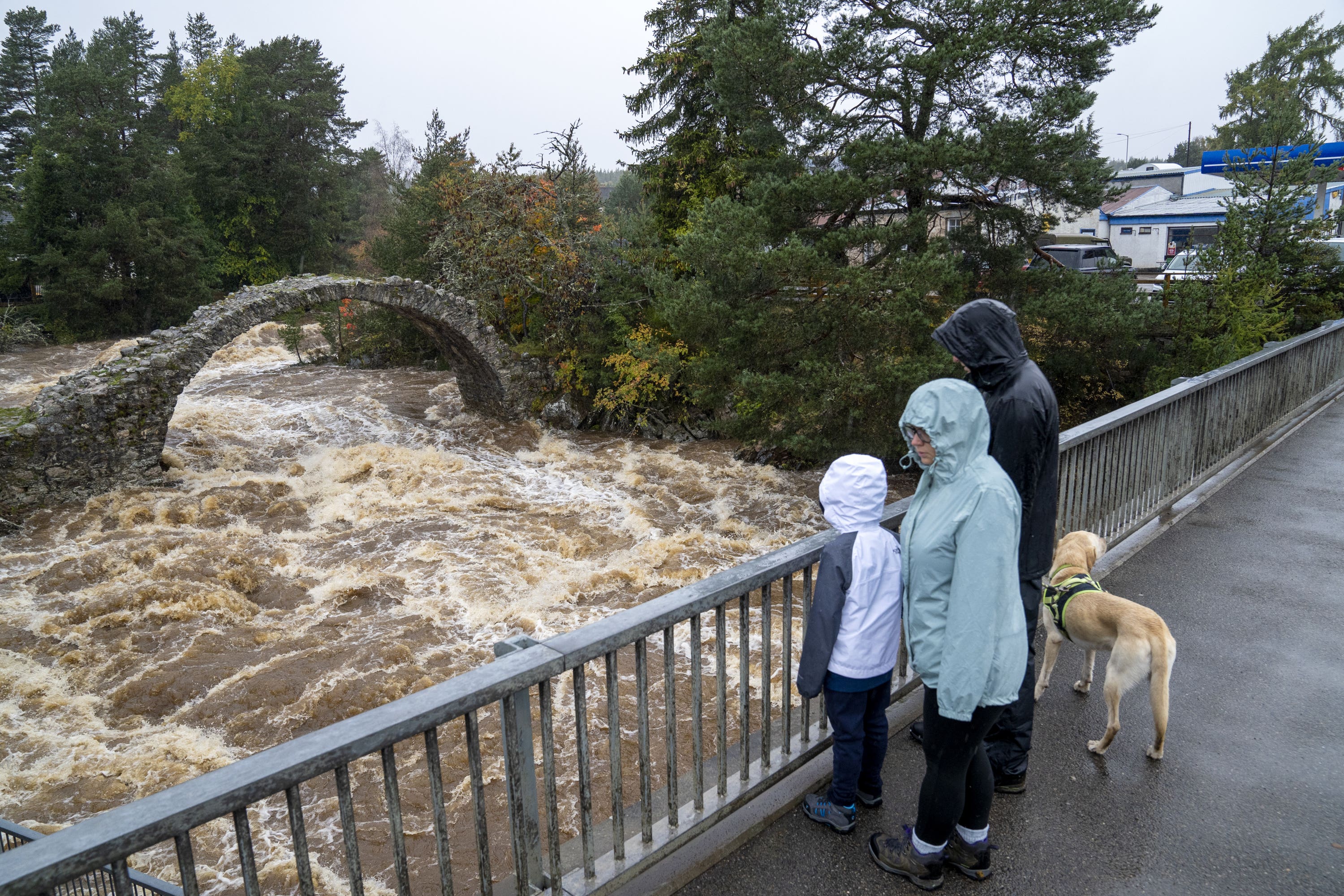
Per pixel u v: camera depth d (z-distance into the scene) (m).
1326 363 11.80
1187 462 7.07
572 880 2.73
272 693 9.78
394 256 30.47
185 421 21.48
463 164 25.77
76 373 16.98
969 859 2.91
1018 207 16.20
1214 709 4.04
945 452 2.48
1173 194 45.44
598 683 9.84
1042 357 16.53
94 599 12.03
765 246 15.02
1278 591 5.36
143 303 48.25
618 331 22.61
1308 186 19.25
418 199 29.80
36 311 46.72
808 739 3.50
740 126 20.30
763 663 3.19
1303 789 3.42
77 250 45.34
